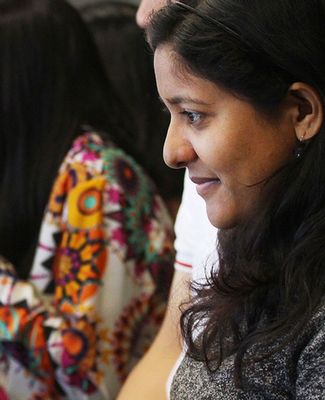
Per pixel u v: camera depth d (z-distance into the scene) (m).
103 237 2.91
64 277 2.93
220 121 1.67
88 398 2.92
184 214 2.32
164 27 1.68
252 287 1.78
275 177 1.71
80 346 2.87
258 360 1.72
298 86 1.65
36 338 2.89
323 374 1.61
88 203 2.92
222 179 1.72
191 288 2.00
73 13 3.20
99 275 2.89
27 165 3.08
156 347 2.45
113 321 2.92
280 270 1.74
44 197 3.06
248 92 1.64
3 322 2.91
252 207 1.74
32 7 3.12
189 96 1.68
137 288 2.96
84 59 3.17
